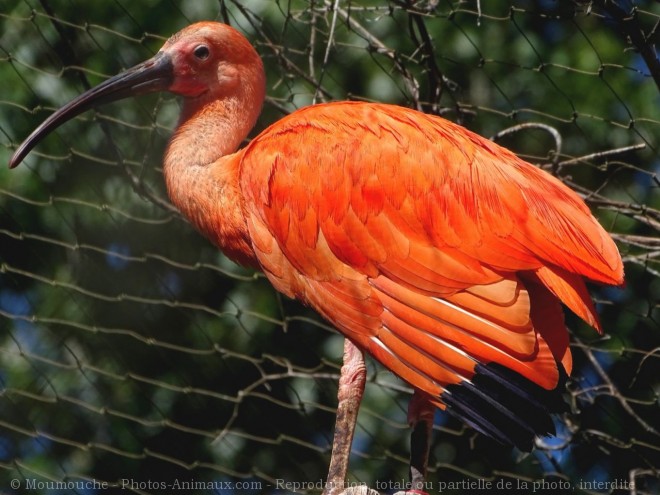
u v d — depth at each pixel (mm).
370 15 11617
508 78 11805
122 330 11289
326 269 8398
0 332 12070
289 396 12148
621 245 11195
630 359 11453
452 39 11797
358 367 8836
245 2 11602
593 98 11711
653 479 11867
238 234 8992
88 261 11867
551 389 7695
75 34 11727
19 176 11797
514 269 7906
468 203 8086
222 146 9320
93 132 11727
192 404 12188
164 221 11141
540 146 11781
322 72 10438
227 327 12070
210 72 9492
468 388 7805
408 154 8312
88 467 12219
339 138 8500
